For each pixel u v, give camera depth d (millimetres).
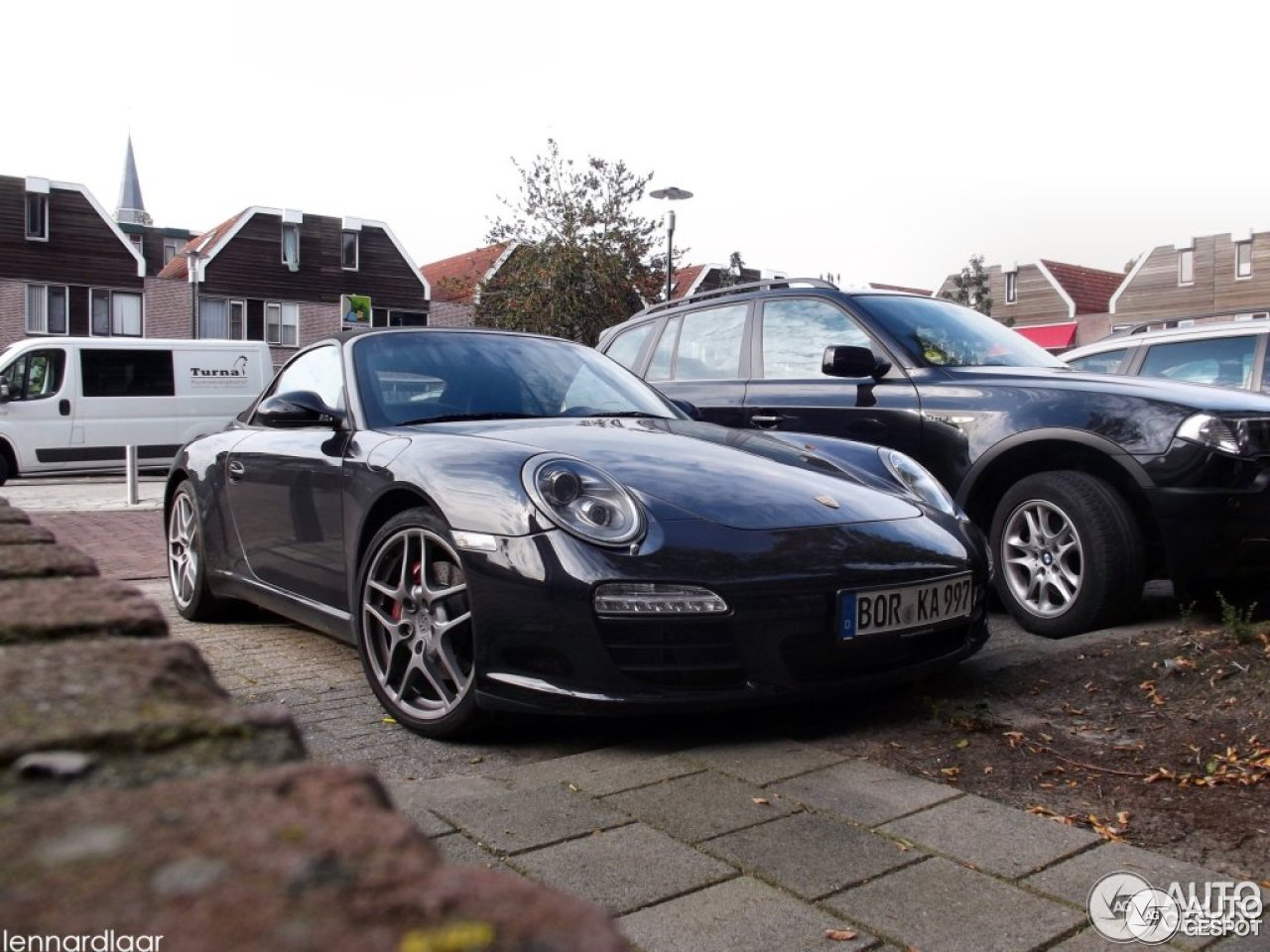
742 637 2811
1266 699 3027
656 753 2832
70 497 12781
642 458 3254
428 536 3088
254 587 4281
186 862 409
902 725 3107
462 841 2215
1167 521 4055
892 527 3223
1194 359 6703
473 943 357
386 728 3160
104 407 16547
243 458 4344
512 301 29484
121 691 595
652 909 1916
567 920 385
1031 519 4461
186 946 346
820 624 2908
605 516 2885
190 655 684
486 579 2869
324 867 410
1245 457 3945
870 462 3758
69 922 360
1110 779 2658
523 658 2838
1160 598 5105
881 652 3041
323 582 3736
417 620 3141
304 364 4410
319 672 3893
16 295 34219
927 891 2004
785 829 2293
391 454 3371
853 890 2004
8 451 15953
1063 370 5062
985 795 2553
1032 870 2104
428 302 42406
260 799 475
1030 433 4449
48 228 34625
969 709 3215
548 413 3936
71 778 488
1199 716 3049
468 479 3045
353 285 40719
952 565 3232
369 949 350
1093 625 4230
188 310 37406
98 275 35562
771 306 5824
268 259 38906
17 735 526
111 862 407
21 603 783
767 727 3074
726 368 5930
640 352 6543
